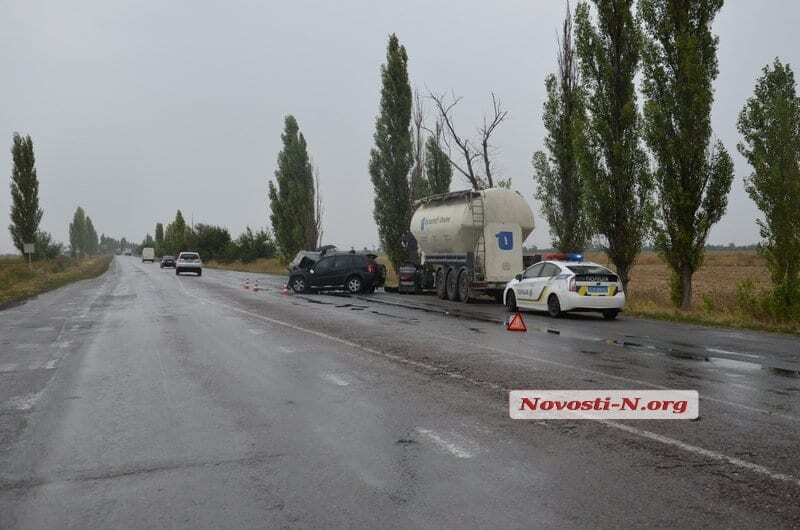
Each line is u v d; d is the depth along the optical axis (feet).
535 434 20.95
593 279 58.70
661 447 19.40
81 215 582.76
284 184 192.44
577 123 73.20
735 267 214.48
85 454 19.49
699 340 44.37
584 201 74.43
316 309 71.20
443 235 85.25
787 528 13.55
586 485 16.20
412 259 101.50
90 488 16.56
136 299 88.38
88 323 58.39
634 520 13.99
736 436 20.56
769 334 47.91
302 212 188.24
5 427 22.86
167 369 33.96
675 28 65.05
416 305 77.30
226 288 116.67
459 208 81.51
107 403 26.37
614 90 72.13
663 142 64.49
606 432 21.13
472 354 37.88
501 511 14.58
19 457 19.29
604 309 59.16
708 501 15.07
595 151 72.74
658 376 30.63
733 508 14.65
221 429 22.07
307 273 103.09
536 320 59.00
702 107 62.64
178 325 55.11
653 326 53.67
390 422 22.67
